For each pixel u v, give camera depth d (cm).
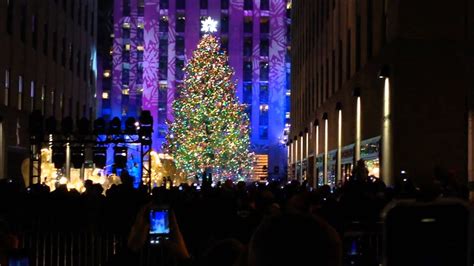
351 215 914
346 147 3153
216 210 1146
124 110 9575
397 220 259
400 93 2122
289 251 202
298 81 6041
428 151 2108
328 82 3988
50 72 4191
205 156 6562
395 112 2128
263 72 9562
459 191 956
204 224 1142
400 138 2112
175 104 6931
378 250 510
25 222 1225
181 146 6644
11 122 3259
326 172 3897
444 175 975
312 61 4888
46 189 1384
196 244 1127
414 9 2127
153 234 774
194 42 9638
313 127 4706
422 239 257
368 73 2631
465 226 257
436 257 256
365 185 1223
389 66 2222
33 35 3809
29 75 3678
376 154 2411
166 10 9650
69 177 3262
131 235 790
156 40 9562
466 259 256
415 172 2103
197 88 6775
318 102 4472
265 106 9494
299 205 712
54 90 4316
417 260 256
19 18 3472
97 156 2341
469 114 2106
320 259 201
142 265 1015
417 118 2119
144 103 9438
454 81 2117
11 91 3312
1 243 571
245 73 9569
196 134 6581
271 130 9425
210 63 6862
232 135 6781
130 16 9644
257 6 9606
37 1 3856
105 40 9781
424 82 2123
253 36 9588
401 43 2127
